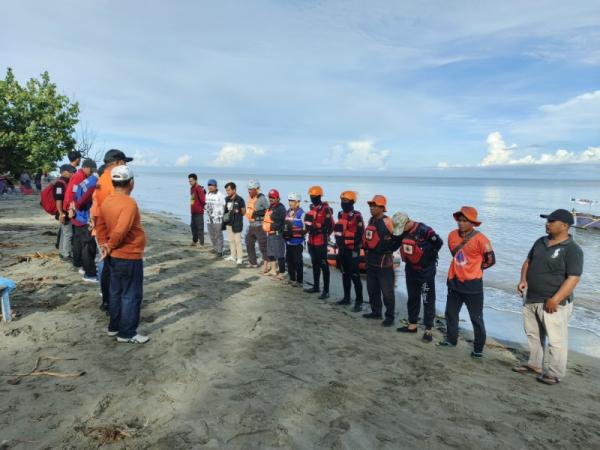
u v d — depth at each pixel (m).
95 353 4.37
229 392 3.73
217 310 6.22
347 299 7.38
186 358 4.40
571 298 4.56
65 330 4.92
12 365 4.00
